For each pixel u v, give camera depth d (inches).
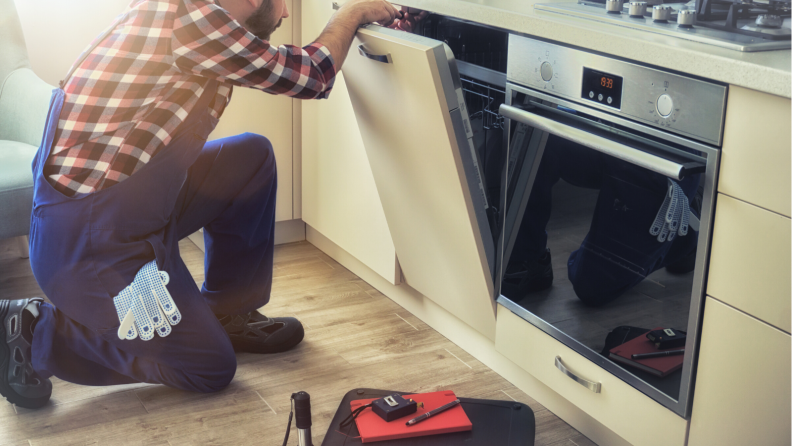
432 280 77.9
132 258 59.8
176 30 53.4
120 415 67.7
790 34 45.2
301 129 104.2
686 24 48.9
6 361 65.9
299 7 96.9
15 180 81.4
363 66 62.1
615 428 57.5
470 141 59.4
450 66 55.0
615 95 50.3
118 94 55.3
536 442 64.8
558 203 58.3
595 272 56.3
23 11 103.6
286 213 108.0
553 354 63.1
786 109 39.8
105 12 109.0
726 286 45.8
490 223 67.5
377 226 87.7
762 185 42.2
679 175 45.3
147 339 60.1
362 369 76.7
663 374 51.8
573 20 54.0
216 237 75.0
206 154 71.4
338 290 96.0
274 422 67.2
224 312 78.7
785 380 43.2
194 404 69.8
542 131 58.2
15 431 64.9
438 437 58.5
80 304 61.1
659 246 50.0
